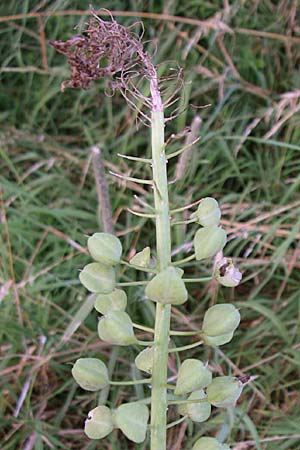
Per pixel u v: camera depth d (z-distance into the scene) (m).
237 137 0.69
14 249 0.69
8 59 0.77
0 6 0.81
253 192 0.73
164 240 0.32
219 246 0.32
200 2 0.79
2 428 0.57
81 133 0.78
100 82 0.77
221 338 0.33
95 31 0.33
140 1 0.79
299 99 0.73
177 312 0.62
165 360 0.32
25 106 0.80
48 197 0.75
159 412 0.33
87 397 0.59
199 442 0.33
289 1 0.79
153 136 0.32
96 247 0.32
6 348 0.60
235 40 0.78
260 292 0.68
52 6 0.79
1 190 0.70
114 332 0.32
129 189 0.73
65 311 0.64
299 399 0.58
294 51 0.78
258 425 0.58
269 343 0.61
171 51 0.78
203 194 0.71
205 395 0.34
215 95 0.77
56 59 0.80
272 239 0.68
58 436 0.57
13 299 0.62
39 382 0.60
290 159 0.74
